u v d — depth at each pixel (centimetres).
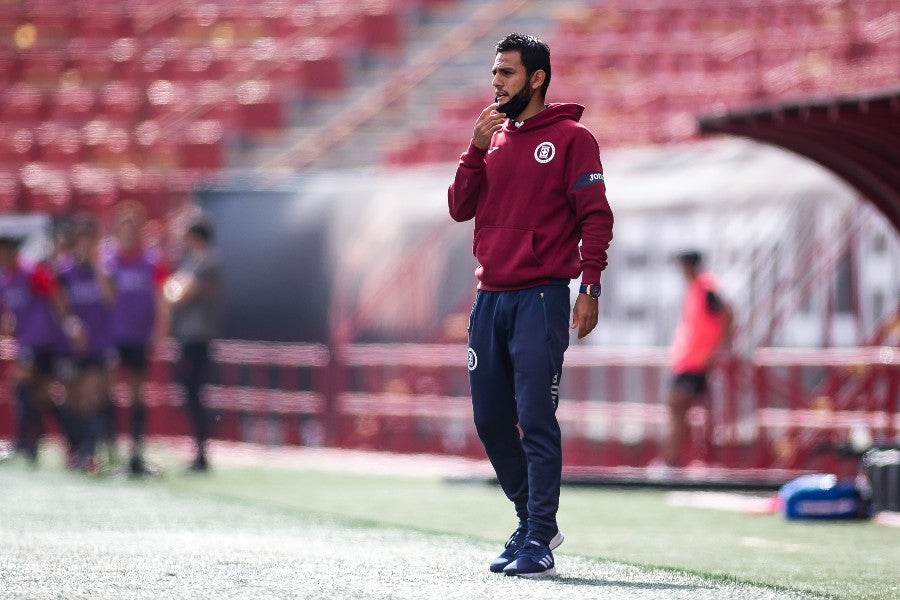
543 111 1812
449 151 6856
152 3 8675
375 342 5338
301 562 1964
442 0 8369
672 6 7444
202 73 8012
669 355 4397
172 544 2227
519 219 1800
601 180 1791
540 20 8044
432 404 5147
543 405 1794
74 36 8556
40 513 2862
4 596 1595
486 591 1656
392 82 7800
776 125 2888
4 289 4672
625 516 3072
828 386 4184
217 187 5897
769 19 7100
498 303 1823
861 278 4250
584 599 1599
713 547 2427
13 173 7281
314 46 8012
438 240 5234
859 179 3072
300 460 5006
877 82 5766
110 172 7362
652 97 6550
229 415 5672
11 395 5875
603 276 4847
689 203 4678
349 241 5409
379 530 2553
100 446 4275
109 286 4081
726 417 4225
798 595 1709
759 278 4488
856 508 2967
